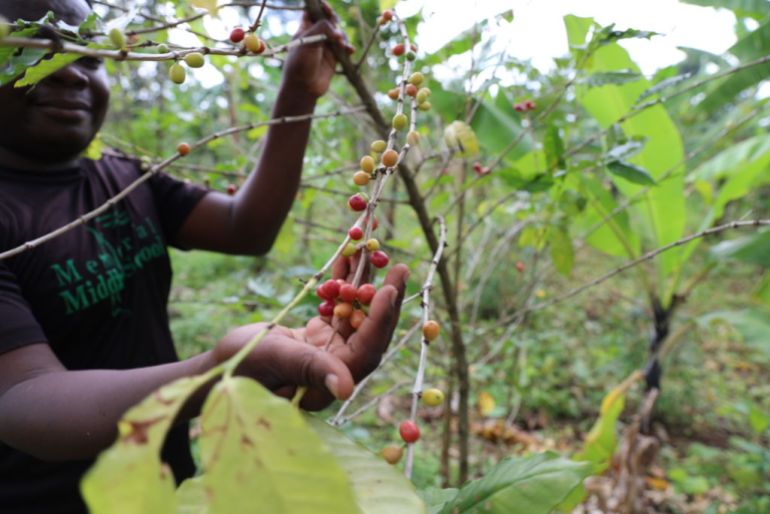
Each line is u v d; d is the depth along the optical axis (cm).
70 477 125
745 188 296
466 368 196
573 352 484
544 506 82
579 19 194
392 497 59
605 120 254
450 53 193
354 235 77
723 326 607
